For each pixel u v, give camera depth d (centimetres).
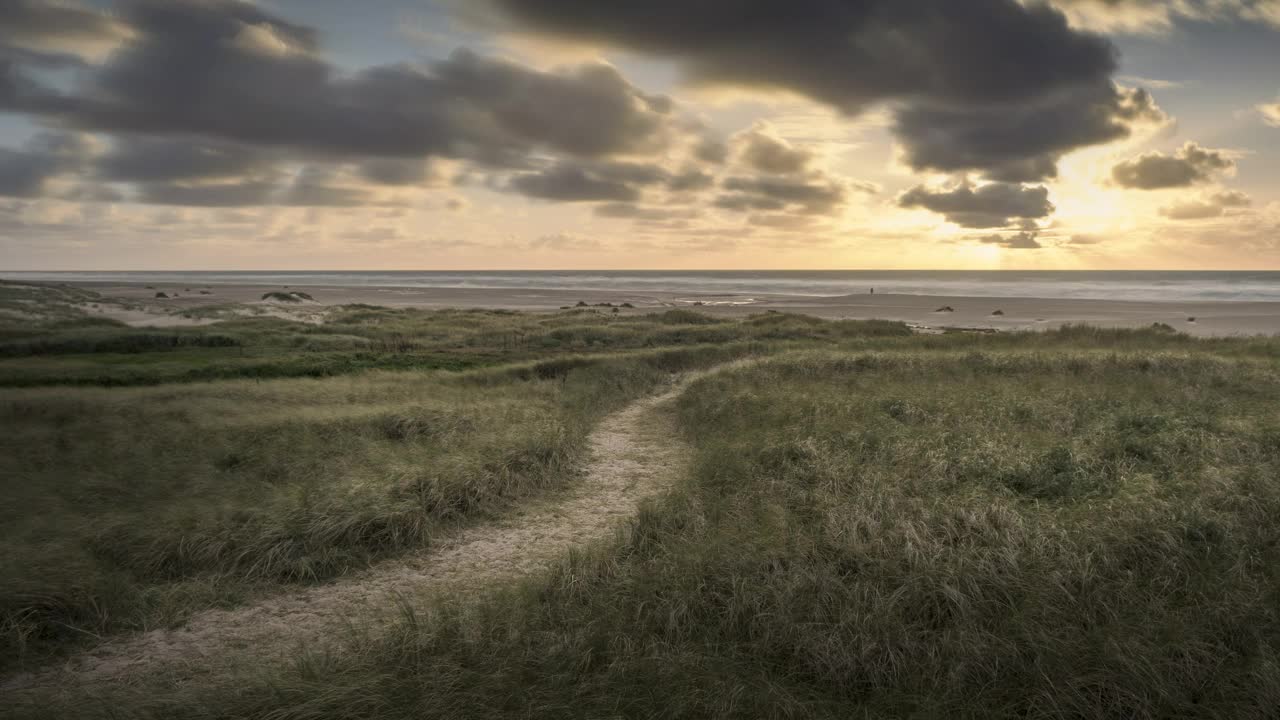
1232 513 737
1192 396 1375
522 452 1200
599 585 718
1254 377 1564
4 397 1614
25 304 4947
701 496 957
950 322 5469
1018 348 2478
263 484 1019
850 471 970
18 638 610
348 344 3231
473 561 853
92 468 1105
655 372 2478
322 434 1334
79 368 2300
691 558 722
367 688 527
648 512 893
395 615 700
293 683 536
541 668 567
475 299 9625
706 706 521
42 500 930
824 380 1886
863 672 566
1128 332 2845
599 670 570
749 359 2381
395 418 1436
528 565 834
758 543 742
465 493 1023
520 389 1938
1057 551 684
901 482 906
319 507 895
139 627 671
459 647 593
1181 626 563
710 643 610
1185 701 509
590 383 2127
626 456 1371
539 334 3772
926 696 533
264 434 1312
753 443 1179
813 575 661
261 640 659
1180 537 695
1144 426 1148
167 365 2416
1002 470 932
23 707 529
